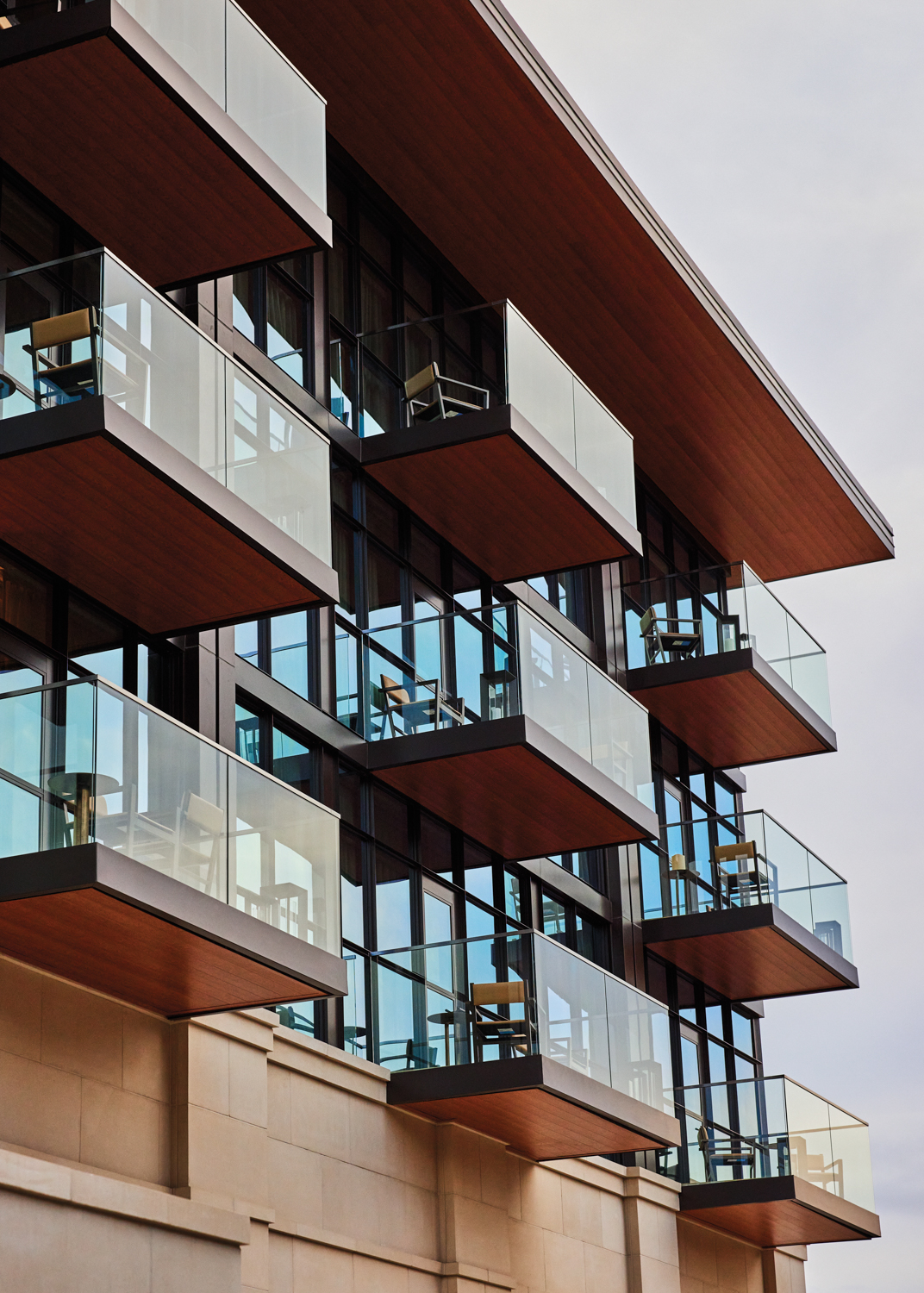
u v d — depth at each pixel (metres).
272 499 13.66
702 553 26.78
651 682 23.22
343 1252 14.56
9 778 11.27
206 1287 11.67
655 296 20.56
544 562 19.73
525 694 17.00
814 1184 21.27
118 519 12.81
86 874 10.85
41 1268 10.29
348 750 16.66
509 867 19.64
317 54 17.19
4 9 13.50
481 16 16.62
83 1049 12.40
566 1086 15.84
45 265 12.34
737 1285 22.91
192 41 13.52
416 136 18.36
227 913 12.09
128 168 13.77
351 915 16.30
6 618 12.98
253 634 15.73
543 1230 17.83
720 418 23.06
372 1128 15.48
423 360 18.34
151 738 11.78
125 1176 12.41
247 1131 13.56
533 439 17.59
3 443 11.88
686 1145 21.48
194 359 12.98
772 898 22.84
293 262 17.56
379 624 17.83
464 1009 15.96
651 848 23.44
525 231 19.70
